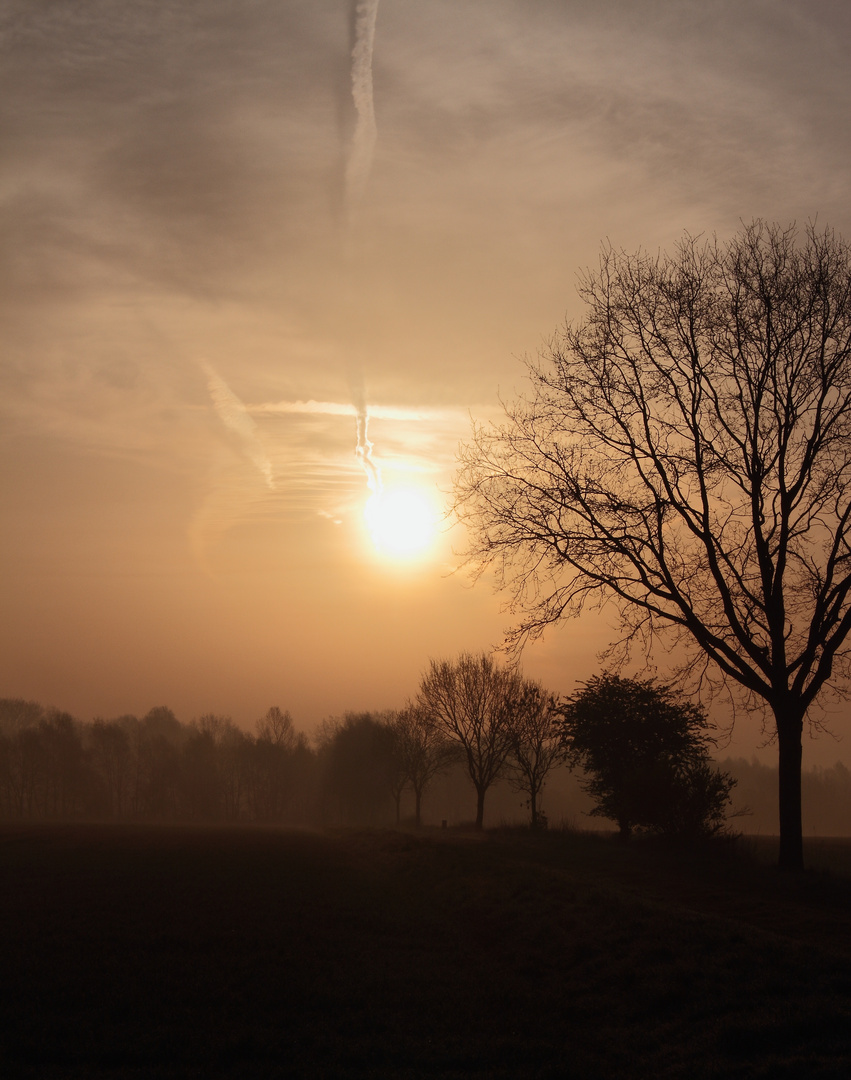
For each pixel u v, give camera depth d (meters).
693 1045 7.99
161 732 161.50
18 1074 7.81
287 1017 9.70
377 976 11.55
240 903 18.42
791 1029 7.80
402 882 22.45
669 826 28.20
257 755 128.38
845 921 13.18
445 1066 8.12
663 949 10.83
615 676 33.84
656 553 22.69
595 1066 7.85
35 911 17.41
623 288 23.84
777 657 21.38
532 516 23.75
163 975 11.55
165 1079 7.68
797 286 22.28
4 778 116.44
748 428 22.20
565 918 13.80
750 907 14.79
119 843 40.78
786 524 21.48
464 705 54.25
